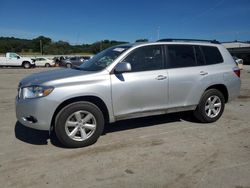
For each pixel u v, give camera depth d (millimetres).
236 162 4566
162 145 5324
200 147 5219
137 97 5637
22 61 39625
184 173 4203
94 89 5199
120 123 6715
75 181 3994
